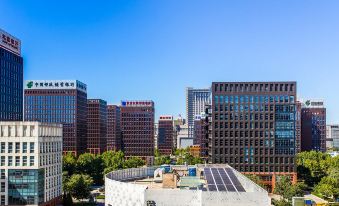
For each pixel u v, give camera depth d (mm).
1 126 157125
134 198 84188
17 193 155625
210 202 76375
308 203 166125
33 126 156625
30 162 155875
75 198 196625
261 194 74750
